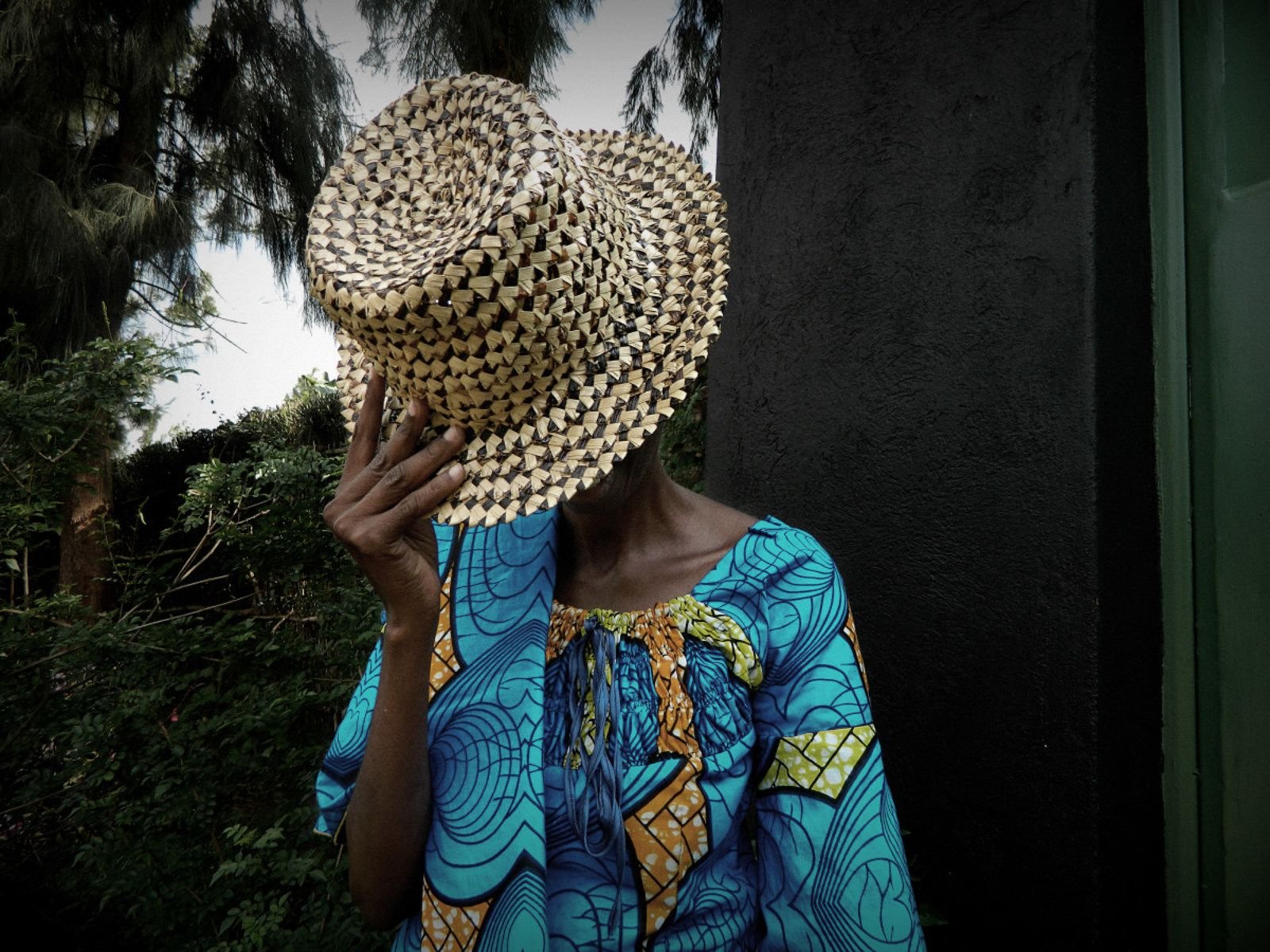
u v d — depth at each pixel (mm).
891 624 1953
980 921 1733
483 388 903
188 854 2717
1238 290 1493
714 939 945
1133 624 1579
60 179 8570
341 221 978
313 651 3377
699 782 949
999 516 1714
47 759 3350
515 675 1016
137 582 3873
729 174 2518
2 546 3768
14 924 3066
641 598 1057
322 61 9047
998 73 1745
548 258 854
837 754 942
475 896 937
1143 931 1581
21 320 8023
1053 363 1614
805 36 2238
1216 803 1534
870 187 2039
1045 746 1607
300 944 2197
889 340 1979
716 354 2553
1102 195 1559
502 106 916
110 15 8703
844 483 2090
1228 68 1509
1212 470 1536
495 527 1131
